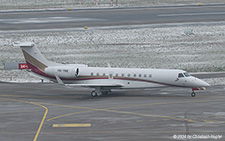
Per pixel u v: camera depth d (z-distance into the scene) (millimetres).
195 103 139625
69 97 158375
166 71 155250
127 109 131625
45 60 165250
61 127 110188
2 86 183875
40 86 184375
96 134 101875
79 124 113000
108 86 156500
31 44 163875
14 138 99875
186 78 152375
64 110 133000
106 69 160500
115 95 160375
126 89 159750
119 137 98562
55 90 174750
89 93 167125
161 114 123125
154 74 155250
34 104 144625
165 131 103438
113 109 132125
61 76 161375
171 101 144125
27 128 109875
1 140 98188
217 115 120688
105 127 108875
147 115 122188
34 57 165375
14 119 121000
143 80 155875
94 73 160625
